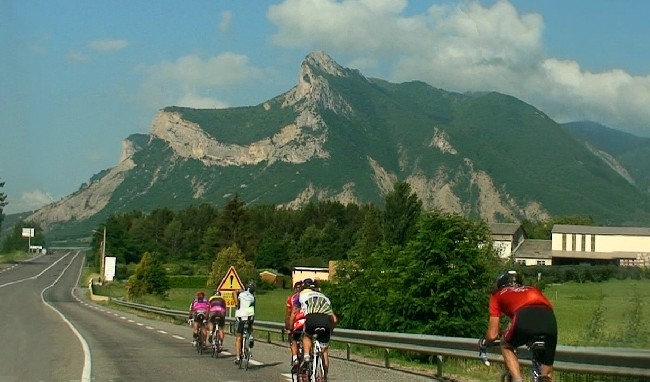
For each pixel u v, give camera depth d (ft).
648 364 33.32
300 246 425.28
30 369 54.54
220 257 311.27
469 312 70.64
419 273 72.23
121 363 59.26
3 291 267.39
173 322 137.90
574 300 140.56
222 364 59.26
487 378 48.80
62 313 159.33
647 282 106.63
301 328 43.14
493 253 75.87
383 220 230.68
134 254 491.72
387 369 55.88
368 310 81.71
